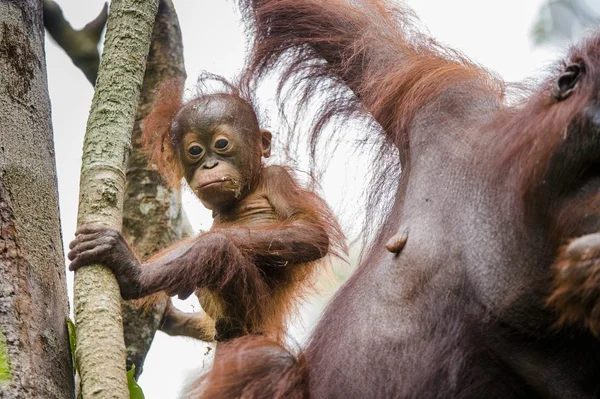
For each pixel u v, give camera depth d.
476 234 5.06
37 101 5.48
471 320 4.96
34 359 4.81
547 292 4.77
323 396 5.21
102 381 4.64
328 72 6.72
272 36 6.97
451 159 5.42
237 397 5.25
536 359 4.83
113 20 5.77
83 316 4.92
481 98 5.66
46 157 5.39
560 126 4.71
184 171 7.07
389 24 6.61
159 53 7.82
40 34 5.72
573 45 5.11
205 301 6.63
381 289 5.28
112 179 5.39
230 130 6.94
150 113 7.38
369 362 5.13
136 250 7.48
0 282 4.86
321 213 6.90
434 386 4.93
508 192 5.02
